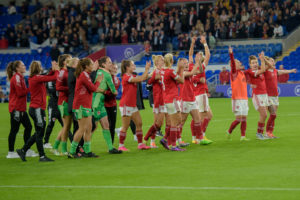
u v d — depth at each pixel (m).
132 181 13.97
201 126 21.44
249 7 62.34
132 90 19.41
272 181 13.31
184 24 63.72
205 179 13.85
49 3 78.75
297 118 30.69
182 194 12.32
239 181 13.45
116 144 22.44
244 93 21.42
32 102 17.89
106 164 16.80
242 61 59.50
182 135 24.75
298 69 56.97
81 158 18.30
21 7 76.56
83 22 67.94
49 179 14.61
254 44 61.94
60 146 22.08
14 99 18.67
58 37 68.19
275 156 17.22
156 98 19.77
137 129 20.08
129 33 66.38
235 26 61.78
